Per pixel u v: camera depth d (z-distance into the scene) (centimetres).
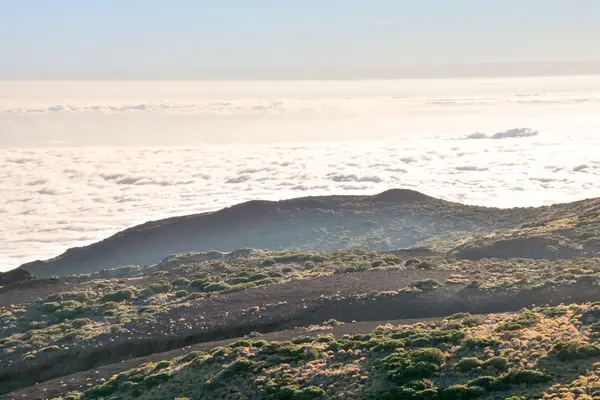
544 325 3747
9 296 6838
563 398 2781
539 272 5756
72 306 6253
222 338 5059
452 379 3225
